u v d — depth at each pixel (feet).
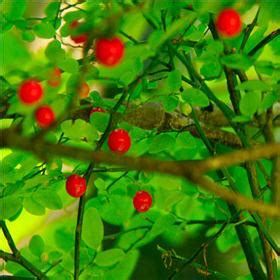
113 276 1.64
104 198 1.73
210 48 1.42
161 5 1.42
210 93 1.53
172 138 1.58
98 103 1.56
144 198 1.58
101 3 1.56
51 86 1.41
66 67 1.43
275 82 1.45
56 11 1.57
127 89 1.48
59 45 1.49
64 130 1.47
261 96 1.50
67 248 1.74
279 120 1.75
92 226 1.54
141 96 1.64
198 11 1.38
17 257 1.57
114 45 1.26
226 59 1.40
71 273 1.63
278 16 1.43
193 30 1.55
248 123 1.56
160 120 1.67
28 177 1.57
